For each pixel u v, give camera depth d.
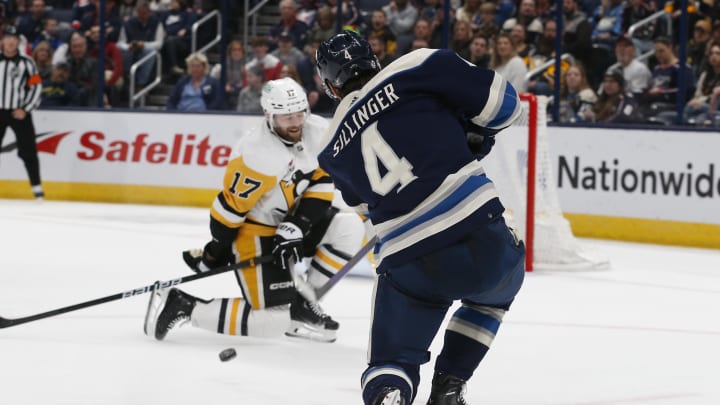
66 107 14.94
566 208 12.12
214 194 14.24
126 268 9.00
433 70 3.71
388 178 3.72
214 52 16.17
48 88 15.48
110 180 14.79
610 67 12.64
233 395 4.92
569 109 12.73
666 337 6.54
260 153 5.50
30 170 14.34
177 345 5.98
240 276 5.83
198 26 15.85
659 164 11.52
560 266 9.46
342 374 5.38
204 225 12.33
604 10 13.39
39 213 13.21
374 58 3.97
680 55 11.84
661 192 11.52
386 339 3.81
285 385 5.12
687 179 11.35
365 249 5.95
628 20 13.20
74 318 6.74
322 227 6.11
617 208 11.80
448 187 3.68
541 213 9.59
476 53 13.26
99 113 14.80
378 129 3.73
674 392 5.12
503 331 6.62
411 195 3.70
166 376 5.27
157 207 14.30
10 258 9.45
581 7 13.53
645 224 11.63
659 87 12.29
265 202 5.73
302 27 15.03
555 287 8.51
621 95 12.37
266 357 5.73
